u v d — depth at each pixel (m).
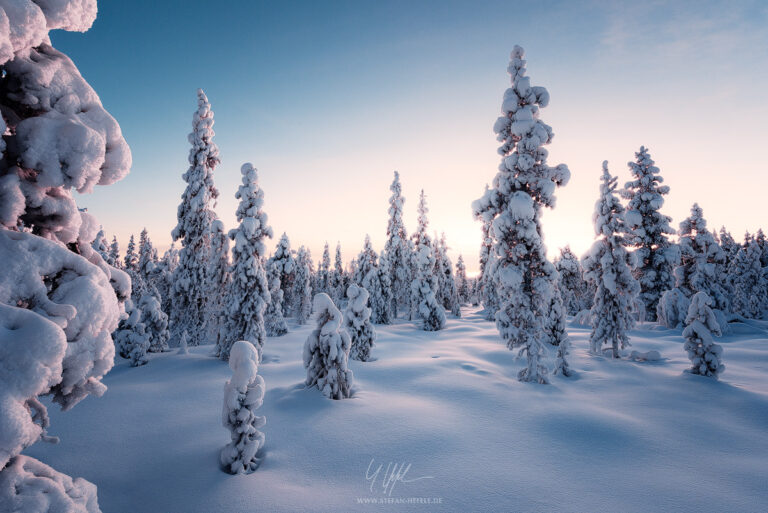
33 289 2.56
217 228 19.61
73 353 2.63
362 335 16.47
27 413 2.26
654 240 28.66
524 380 13.00
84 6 2.94
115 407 10.19
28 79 2.71
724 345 21.00
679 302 25.86
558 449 7.65
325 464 6.87
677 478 6.63
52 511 2.52
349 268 67.06
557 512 5.56
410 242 39.94
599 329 18.08
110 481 6.34
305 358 11.61
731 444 8.09
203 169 21.44
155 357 17.80
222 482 6.23
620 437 8.27
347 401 10.19
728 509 5.72
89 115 3.03
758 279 40.19
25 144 2.62
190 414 9.62
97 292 2.78
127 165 3.20
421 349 19.67
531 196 14.10
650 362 16.34
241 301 16.94
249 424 6.86
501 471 6.72
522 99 14.14
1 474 2.45
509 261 14.23
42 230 3.07
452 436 8.06
